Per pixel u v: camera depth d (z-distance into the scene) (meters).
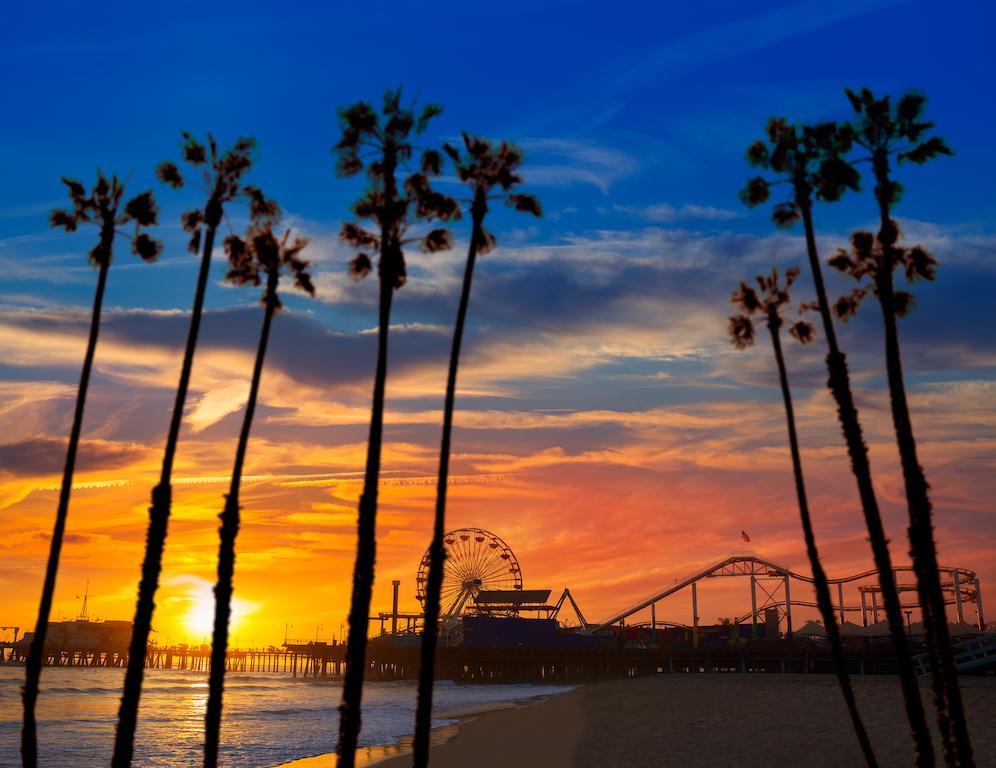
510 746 47.25
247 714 87.12
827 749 35.91
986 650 75.00
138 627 24.47
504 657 138.75
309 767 46.06
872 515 24.88
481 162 26.19
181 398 25.77
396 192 26.06
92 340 27.00
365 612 23.23
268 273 28.95
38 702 106.94
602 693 83.31
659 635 148.75
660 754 39.09
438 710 86.75
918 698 23.81
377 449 24.09
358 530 23.61
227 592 26.23
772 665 106.88
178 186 27.88
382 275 25.33
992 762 30.78
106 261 27.53
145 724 80.25
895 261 28.97
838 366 26.00
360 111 25.89
